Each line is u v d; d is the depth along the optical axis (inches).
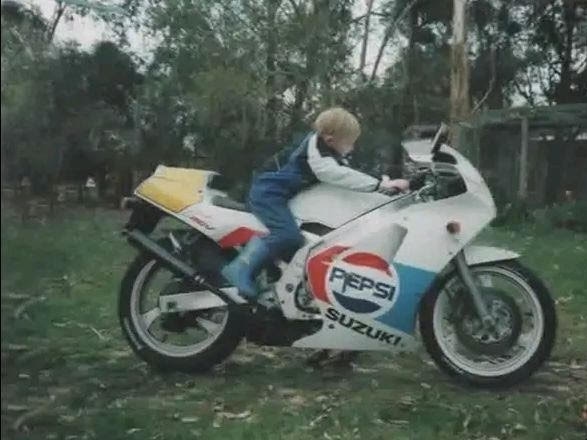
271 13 944.3
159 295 231.8
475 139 909.2
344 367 239.1
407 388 220.4
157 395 210.5
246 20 946.7
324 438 181.2
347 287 215.9
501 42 1228.5
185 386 218.2
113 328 274.7
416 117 994.1
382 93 943.0
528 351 217.6
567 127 1024.9
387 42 1119.0
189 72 964.0
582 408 201.9
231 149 913.5
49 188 174.9
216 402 205.9
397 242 215.6
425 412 196.7
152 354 229.5
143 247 228.7
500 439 182.2
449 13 1149.7
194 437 178.5
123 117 962.1
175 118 973.2
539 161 1032.8
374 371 237.5
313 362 239.9
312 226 221.0
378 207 218.7
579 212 777.6
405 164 231.9
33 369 179.5
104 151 883.4
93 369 229.6
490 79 1217.4
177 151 971.3
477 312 213.2
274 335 221.9
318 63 933.2
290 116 932.6
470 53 1207.6
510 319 214.4
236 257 221.5
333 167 216.5
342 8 999.6
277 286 220.2
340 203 219.9
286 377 229.8
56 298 279.1
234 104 899.4
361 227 217.0
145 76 965.8
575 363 248.7
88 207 786.8
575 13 1284.4
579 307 335.3
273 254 218.2
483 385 217.5
